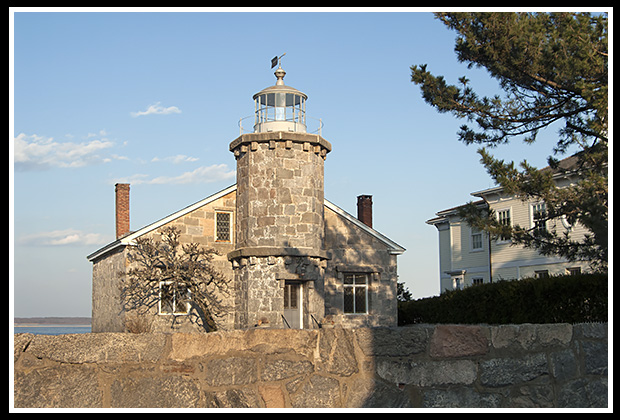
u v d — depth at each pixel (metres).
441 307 20.69
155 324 22.92
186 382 4.27
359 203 31.14
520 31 13.98
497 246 30.69
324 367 4.57
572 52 13.89
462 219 15.95
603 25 13.55
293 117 26.12
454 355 4.79
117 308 23.72
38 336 4.06
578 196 14.05
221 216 25.39
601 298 11.55
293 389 4.48
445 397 4.73
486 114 15.82
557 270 27.20
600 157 13.73
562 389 4.97
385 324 26.70
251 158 24.69
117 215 27.19
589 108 14.27
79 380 4.08
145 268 23.12
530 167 14.84
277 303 23.66
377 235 27.02
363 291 27.03
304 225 24.30
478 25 14.65
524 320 13.86
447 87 15.85
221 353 4.39
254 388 4.41
